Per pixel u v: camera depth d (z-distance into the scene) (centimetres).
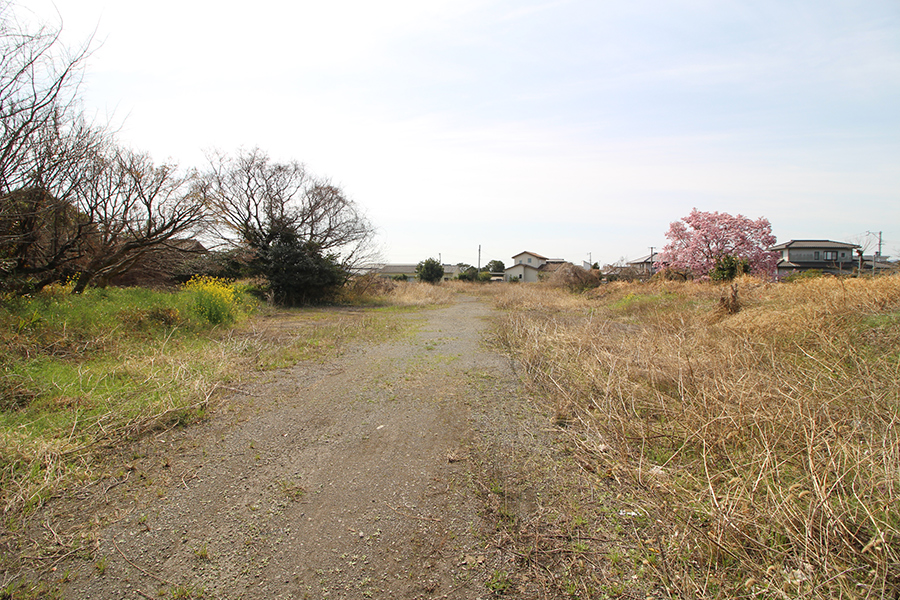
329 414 429
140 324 707
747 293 1127
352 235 1931
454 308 1752
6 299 680
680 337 610
